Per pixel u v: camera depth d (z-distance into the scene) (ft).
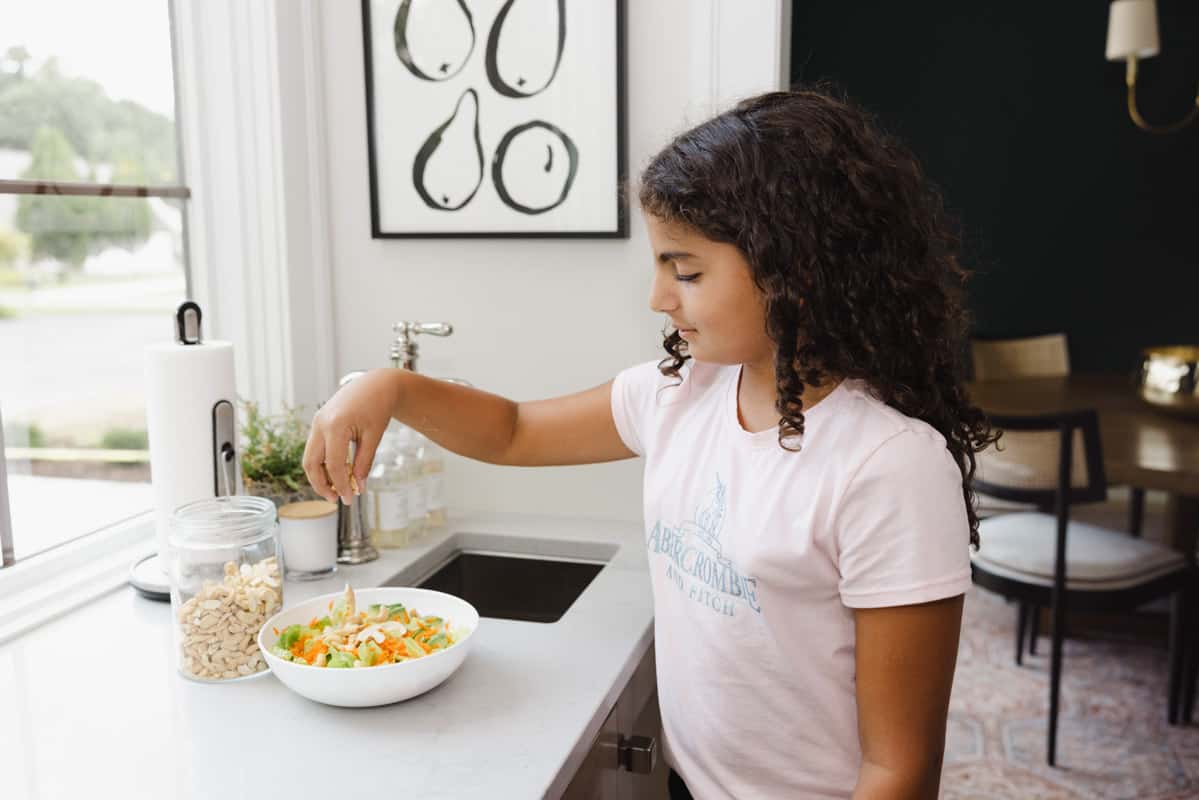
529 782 2.80
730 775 3.26
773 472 3.08
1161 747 8.29
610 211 5.02
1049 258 17.43
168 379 4.05
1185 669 9.73
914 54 17.38
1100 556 8.23
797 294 2.83
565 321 5.24
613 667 3.56
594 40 4.89
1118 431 8.84
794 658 3.08
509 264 5.27
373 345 5.55
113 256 4.83
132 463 5.04
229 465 4.22
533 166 5.08
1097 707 8.99
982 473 9.07
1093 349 17.51
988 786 7.68
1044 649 10.27
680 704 3.38
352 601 3.62
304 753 2.97
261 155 5.12
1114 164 16.89
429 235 5.27
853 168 2.86
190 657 3.46
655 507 3.52
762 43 4.71
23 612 4.00
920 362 3.01
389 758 2.93
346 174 5.42
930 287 3.01
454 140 5.16
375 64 5.18
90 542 4.59
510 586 5.09
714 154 2.87
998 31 16.96
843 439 2.93
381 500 4.78
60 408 4.57
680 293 3.02
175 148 5.16
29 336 4.39
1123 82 16.63
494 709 3.24
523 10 4.96
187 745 3.01
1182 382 9.21
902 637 2.80
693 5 4.80
